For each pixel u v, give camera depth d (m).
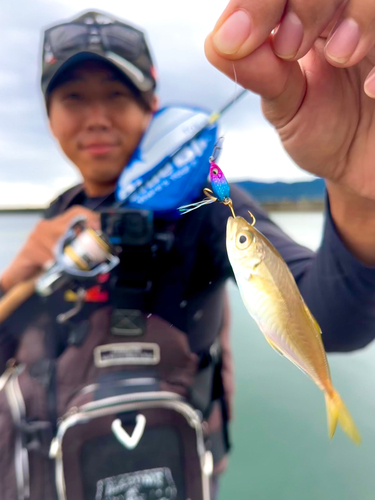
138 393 0.43
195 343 0.47
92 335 0.46
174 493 0.41
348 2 0.26
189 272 0.47
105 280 0.47
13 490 0.43
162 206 0.47
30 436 0.44
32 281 0.48
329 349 0.43
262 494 0.53
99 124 0.53
